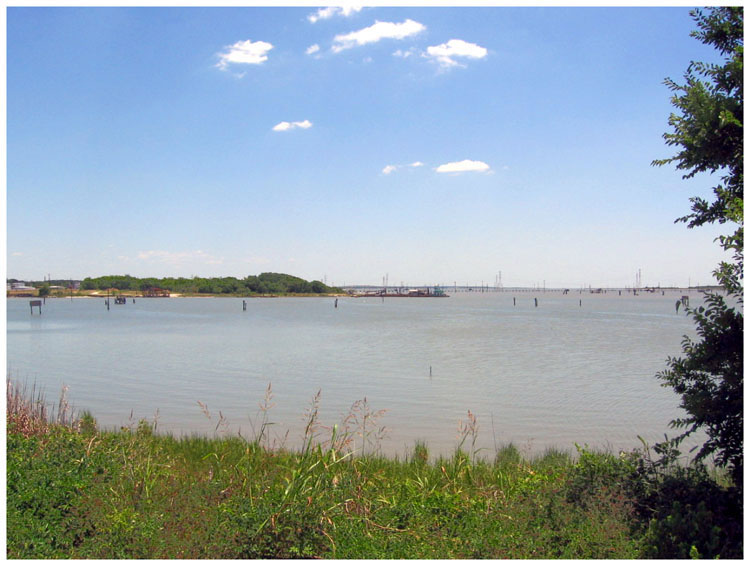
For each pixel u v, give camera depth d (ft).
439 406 60.64
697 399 19.30
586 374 86.99
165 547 17.13
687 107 19.45
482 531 18.19
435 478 29.40
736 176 19.63
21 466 22.62
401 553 17.13
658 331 189.57
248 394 69.26
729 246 18.25
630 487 21.01
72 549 17.13
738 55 18.99
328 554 17.28
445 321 261.24
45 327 212.84
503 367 96.22
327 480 22.24
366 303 611.47
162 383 78.28
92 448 26.40
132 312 366.84
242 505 19.30
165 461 31.07
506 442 44.91
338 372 90.22
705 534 16.62
